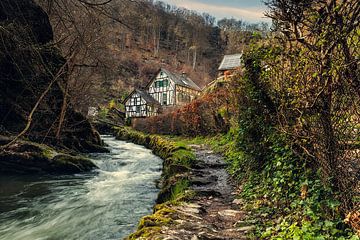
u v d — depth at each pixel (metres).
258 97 5.77
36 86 14.32
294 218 4.03
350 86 3.07
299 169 4.43
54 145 15.45
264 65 5.49
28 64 13.53
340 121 3.27
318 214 3.60
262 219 4.75
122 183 10.93
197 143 19.17
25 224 6.82
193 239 4.09
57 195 9.19
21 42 12.13
